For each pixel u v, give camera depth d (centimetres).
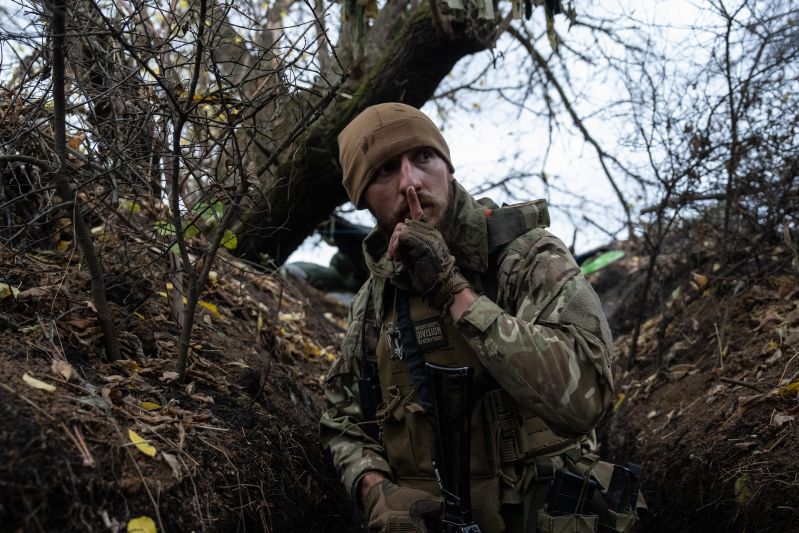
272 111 193
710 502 220
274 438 202
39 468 124
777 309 289
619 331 431
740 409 234
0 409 130
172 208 178
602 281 496
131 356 191
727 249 331
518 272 180
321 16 177
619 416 333
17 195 214
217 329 249
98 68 192
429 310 184
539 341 163
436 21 344
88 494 129
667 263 422
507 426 176
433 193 187
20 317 173
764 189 305
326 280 598
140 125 183
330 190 380
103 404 152
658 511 252
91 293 203
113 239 232
